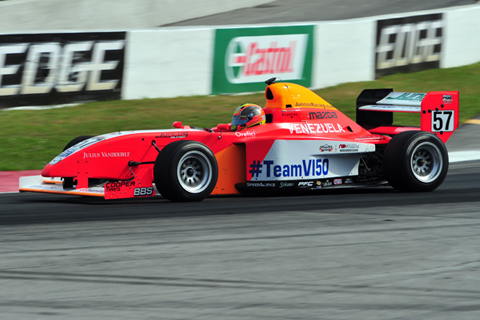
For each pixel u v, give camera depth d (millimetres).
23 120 44281
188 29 50688
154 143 25594
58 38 46031
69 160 24469
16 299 13352
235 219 21797
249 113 27562
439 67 64500
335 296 13578
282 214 22781
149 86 50281
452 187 29891
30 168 36156
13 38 44469
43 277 14891
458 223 21094
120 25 77125
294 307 12898
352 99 53469
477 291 13930
